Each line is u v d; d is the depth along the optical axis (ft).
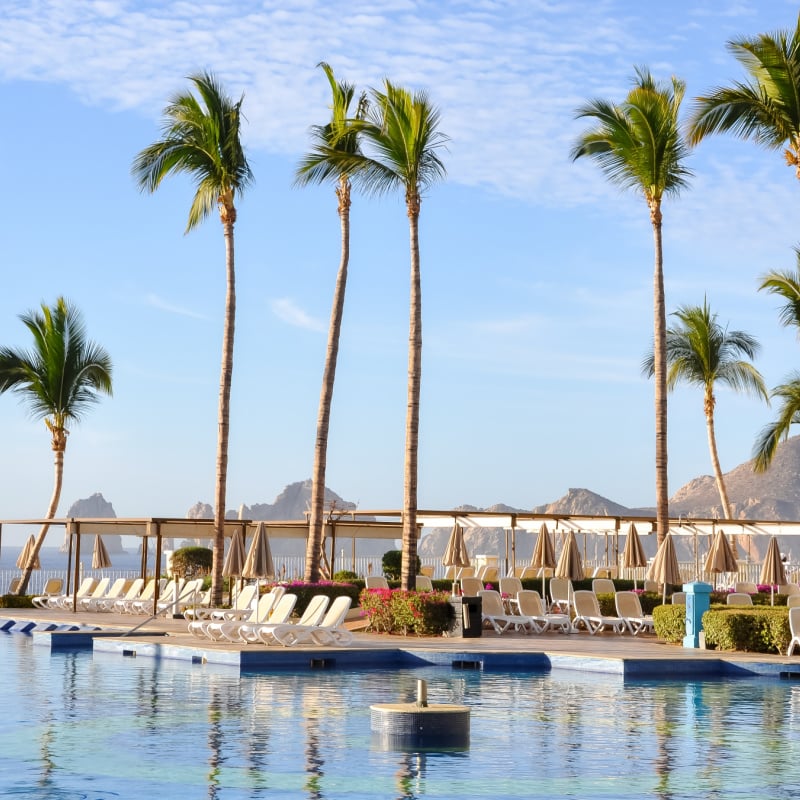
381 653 62.85
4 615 93.09
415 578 79.87
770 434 106.01
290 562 125.29
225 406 89.61
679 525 109.09
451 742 35.37
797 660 57.67
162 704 44.62
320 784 29.48
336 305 90.48
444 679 55.11
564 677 56.39
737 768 32.22
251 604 76.64
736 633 63.93
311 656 60.95
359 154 83.46
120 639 69.31
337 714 41.86
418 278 82.23
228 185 90.07
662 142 85.46
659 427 86.43
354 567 113.80
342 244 91.30
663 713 43.19
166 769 31.35
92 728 38.50
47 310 115.24
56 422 117.19
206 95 88.84
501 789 29.12
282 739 36.29
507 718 41.70
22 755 33.47
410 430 80.74
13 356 114.73
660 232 87.51
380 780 30.07
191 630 69.97
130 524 95.66
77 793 28.25
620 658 57.11
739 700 47.24
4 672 56.85
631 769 31.96
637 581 100.73
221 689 49.83
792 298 89.76
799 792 29.07
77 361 116.57
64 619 86.12
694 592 68.28
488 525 104.06
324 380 89.51
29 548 117.60
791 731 38.81
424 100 82.07
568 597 90.63
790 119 78.48
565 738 37.19
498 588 101.35
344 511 110.11
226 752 34.04
